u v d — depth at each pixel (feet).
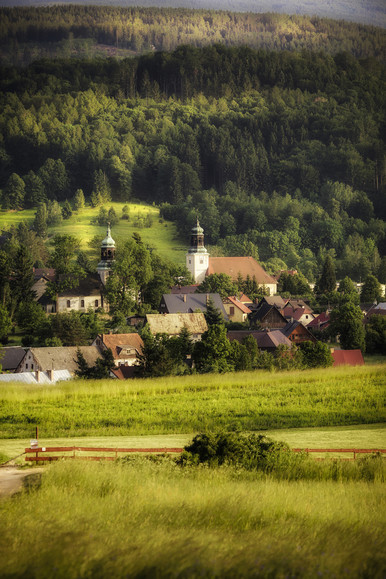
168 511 337.93
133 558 258.57
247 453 506.89
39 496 364.99
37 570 247.09
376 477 489.67
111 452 567.59
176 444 636.89
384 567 260.62
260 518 333.62
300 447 640.58
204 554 263.90
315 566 257.14
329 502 382.83
